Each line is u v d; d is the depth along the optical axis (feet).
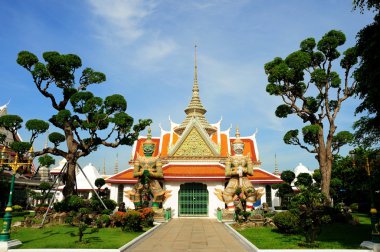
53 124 98.32
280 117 105.81
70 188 94.43
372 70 53.01
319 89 97.60
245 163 109.19
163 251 53.93
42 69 87.81
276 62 102.99
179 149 136.46
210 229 85.15
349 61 95.81
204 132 137.69
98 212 94.53
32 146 82.94
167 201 122.83
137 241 61.87
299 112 102.01
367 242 54.29
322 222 57.26
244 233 72.02
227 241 64.75
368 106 60.75
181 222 104.37
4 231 53.62
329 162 97.60
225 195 108.88
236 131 118.01
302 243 55.67
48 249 50.65
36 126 83.51
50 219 86.33
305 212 55.72
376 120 63.00
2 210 137.08
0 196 137.28
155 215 106.22
